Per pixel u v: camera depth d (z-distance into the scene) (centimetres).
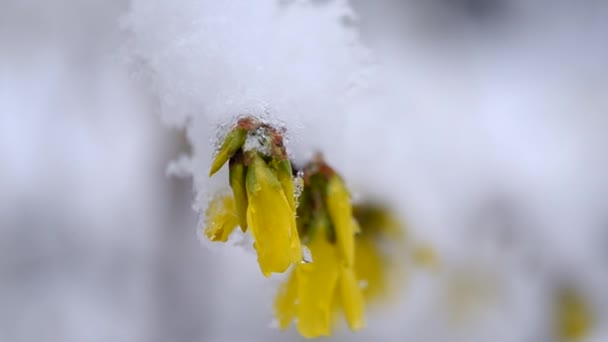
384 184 34
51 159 56
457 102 65
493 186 54
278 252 23
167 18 25
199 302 48
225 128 24
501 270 48
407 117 48
